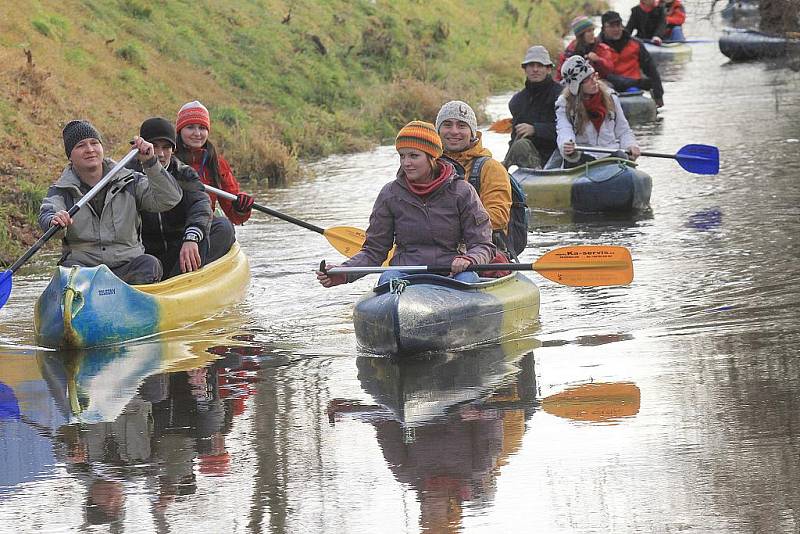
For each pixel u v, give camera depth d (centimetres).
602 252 2223
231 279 2669
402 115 6097
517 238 2484
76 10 5306
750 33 7756
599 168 3619
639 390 1789
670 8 8631
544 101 3975
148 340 2316
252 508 1386
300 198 4097
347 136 5503
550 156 4019
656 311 2317
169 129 2503
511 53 8662
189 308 2458
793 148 4478
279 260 3078
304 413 1762
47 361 2162
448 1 9125
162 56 5472
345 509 1373
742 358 1933
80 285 2272
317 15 7075
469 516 1338
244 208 2825
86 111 4491
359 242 2825
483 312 2173
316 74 6209
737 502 1334
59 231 2352
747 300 2352
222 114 5147
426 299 2112
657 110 5697
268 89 5816
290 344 2230
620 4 12756
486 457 1527
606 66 5594
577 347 2084
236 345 2236
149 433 1691
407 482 1451
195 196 2591
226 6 6319
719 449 1505
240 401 1844
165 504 1410
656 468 1452
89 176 2408
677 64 8000
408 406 1777
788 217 3241
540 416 1688
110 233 2427
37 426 1741
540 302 2433
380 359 2084
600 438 1575
